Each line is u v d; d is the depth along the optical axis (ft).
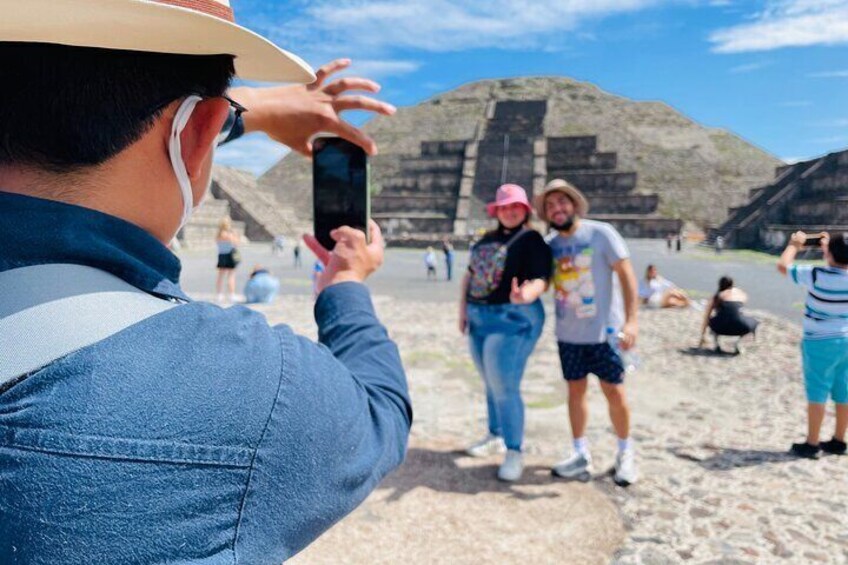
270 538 2.81
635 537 14.52
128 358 2.58
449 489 17.04
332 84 5.48
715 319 35.53
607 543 14.23
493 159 252.42
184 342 2.73
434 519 15.29
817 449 19.42
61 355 2.50
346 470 3.10
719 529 14.92
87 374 2.50
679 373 30.94
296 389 2.90
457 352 35.32
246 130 5.31
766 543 14.24
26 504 2.38
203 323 2.85
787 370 31.42
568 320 17.33
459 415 24.06
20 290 2.58
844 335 18.62
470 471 18.37
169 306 2.89
